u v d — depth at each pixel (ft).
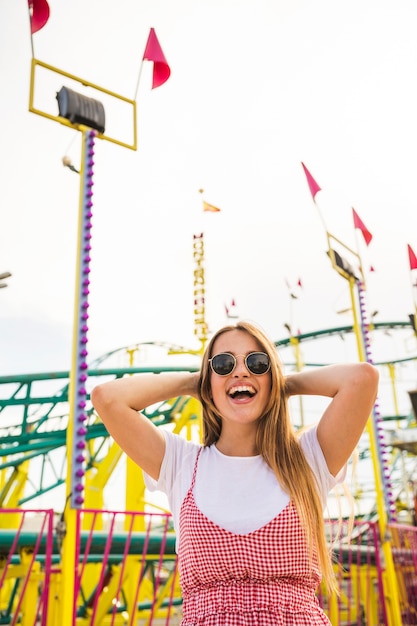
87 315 14.19
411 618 29.66
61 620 12.37
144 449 6.79
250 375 6.70
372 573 30.55
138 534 28.94
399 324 80.79
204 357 7.14
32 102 14.58
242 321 7.03
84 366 13.80
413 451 51.21
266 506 6.01
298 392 6.95
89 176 15.14
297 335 78.07
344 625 29.91
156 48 16.03
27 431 56.24
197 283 41.04
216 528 5.93
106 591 35.76
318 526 6.17
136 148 16.17
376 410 24.31
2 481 66.85
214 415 7.06
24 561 24.29
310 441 6.66
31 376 53.01
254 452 6.70
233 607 5.61
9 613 39.99
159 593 37.47
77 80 15.53
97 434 55.57
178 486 6.61
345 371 6.63
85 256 14.57
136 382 6.93
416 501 60.95
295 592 5.81
